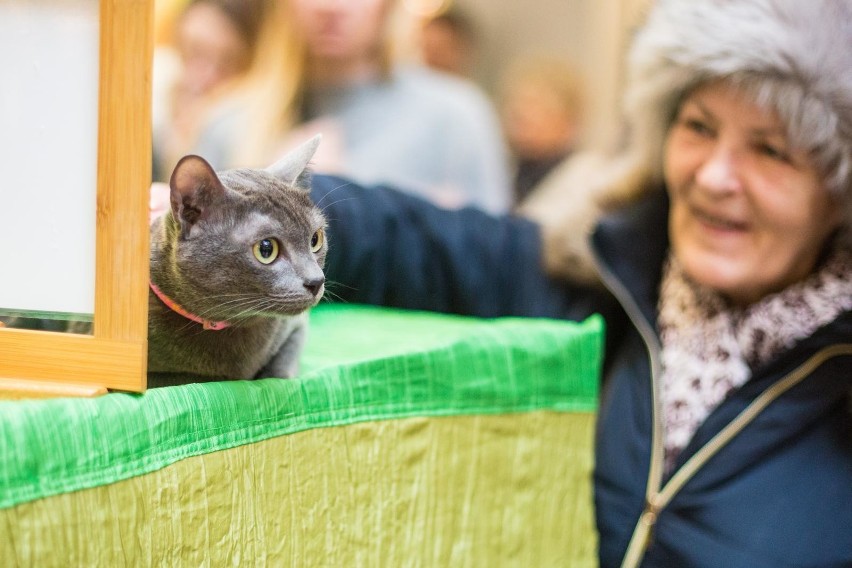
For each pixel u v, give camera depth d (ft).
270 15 6.07
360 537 2.93
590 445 3.83
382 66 6.31
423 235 4.27
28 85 2.21
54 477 1.89
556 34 9.95
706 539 3.31
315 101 6.23
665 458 3.65
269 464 2.54
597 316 4.02
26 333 2.19
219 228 2.60
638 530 3.53
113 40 2.09
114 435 2.04
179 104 6.38
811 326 3.34
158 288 2.61
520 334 3.63
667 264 3.92
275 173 2.91
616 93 9.06
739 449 3.35
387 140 6.27
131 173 2.12
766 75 3.11
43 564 1.86
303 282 2.69
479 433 3.40
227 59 6.23
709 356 3.63
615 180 4.05
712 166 3.37
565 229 4.18
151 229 2.73
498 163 7.45
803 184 3.27
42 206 2.24
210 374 2.72
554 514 3.69
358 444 2.90
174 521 2.20
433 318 4.02
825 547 3.11
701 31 3.25
